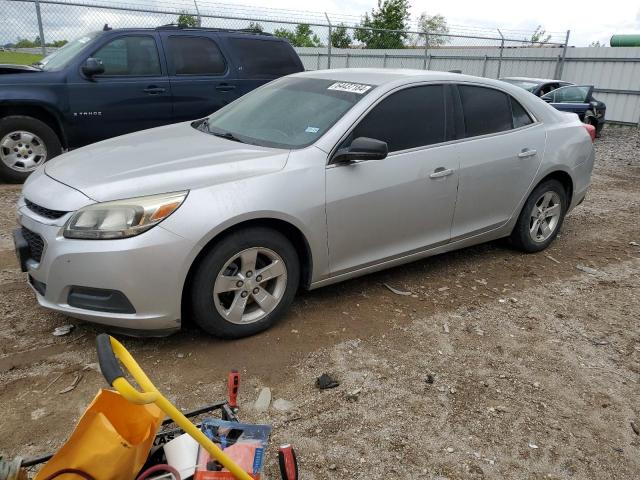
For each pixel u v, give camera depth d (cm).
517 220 504
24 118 670
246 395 294
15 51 946
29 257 324
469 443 271
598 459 267
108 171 327
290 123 392
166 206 299
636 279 491
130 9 1012
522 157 472
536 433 281
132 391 154
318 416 282
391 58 1883
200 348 333
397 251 409
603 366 348
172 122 754
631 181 938
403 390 308
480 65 2089
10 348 322
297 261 355
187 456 190
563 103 1475
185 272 304
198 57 757
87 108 693
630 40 2061
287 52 831
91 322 336
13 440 253
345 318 381
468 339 368
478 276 472
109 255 290
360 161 371
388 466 253
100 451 171
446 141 423
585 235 611
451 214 434
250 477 183
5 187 671
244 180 325
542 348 363
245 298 336
